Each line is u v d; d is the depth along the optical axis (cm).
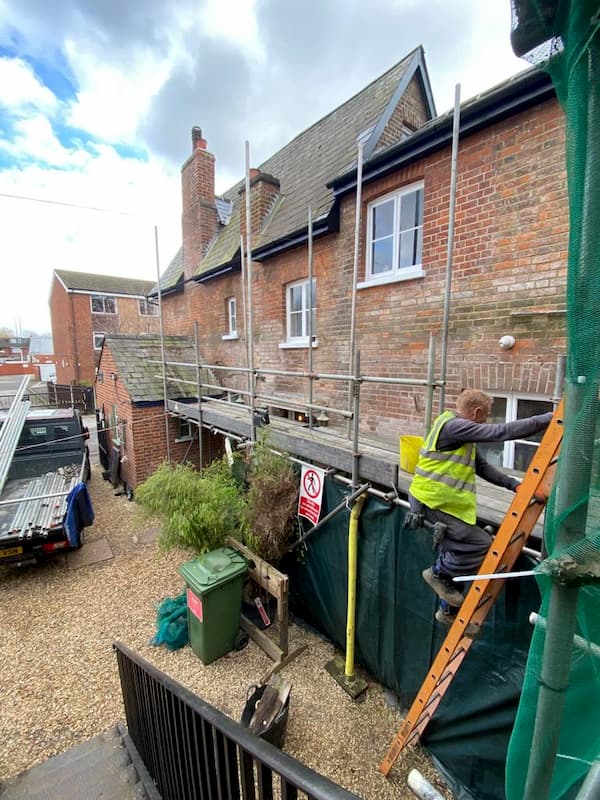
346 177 526
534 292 377
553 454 179
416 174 469
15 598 512
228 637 412
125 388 805
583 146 97
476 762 280
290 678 388
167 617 443
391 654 350
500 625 264
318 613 447
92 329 2091
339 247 587
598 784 107
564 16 98
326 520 396
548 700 120
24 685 376
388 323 524
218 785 153
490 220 405
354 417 358
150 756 259
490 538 235
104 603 502
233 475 552
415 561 321
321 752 313
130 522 734
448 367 455
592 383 104
